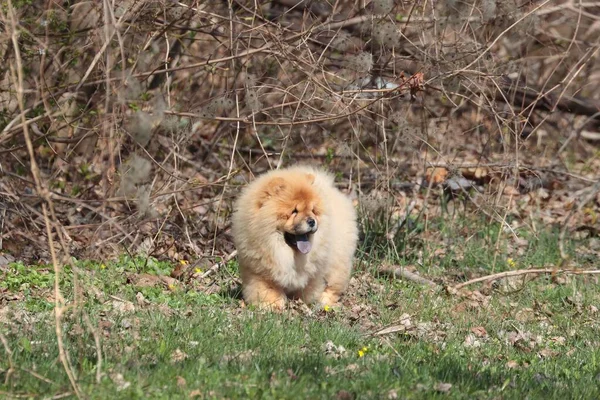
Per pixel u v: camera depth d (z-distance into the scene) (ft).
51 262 43.93
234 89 47.34
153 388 25.94
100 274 40.96
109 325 32.60
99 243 41.86
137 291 39.93
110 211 48.44
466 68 44.24
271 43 48.24
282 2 60.95
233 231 39.70
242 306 39.04
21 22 42.65
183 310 37.14
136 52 48.16
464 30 49.65
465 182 57.77
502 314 41.65
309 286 40.24
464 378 29.35
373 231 49.80
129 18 43.68
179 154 49.03
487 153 62.03
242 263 39.40
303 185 38.19
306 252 37.73
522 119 50.83
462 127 64.03
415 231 51.98
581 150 74.28
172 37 51.52
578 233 57.47
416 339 35.68
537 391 28.84
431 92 57.21
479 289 45.75
